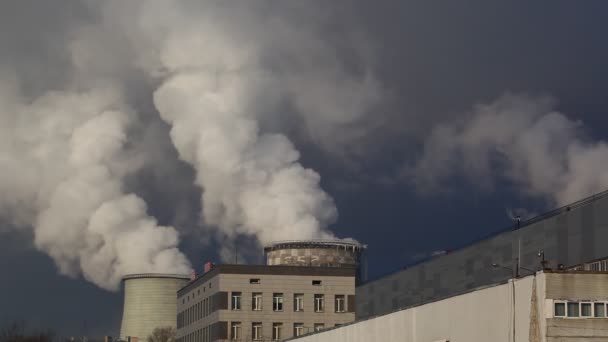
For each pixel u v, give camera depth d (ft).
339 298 472.44
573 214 224.12
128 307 653.71
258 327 465.06
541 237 237.66
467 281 277.03
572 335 163.84
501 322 178.60
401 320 224.74
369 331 245.24
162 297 644.27
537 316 167.02
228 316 463.42
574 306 164.86
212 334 473.26
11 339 574.97
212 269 481.87
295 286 469.98
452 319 198.29
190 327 522.06
